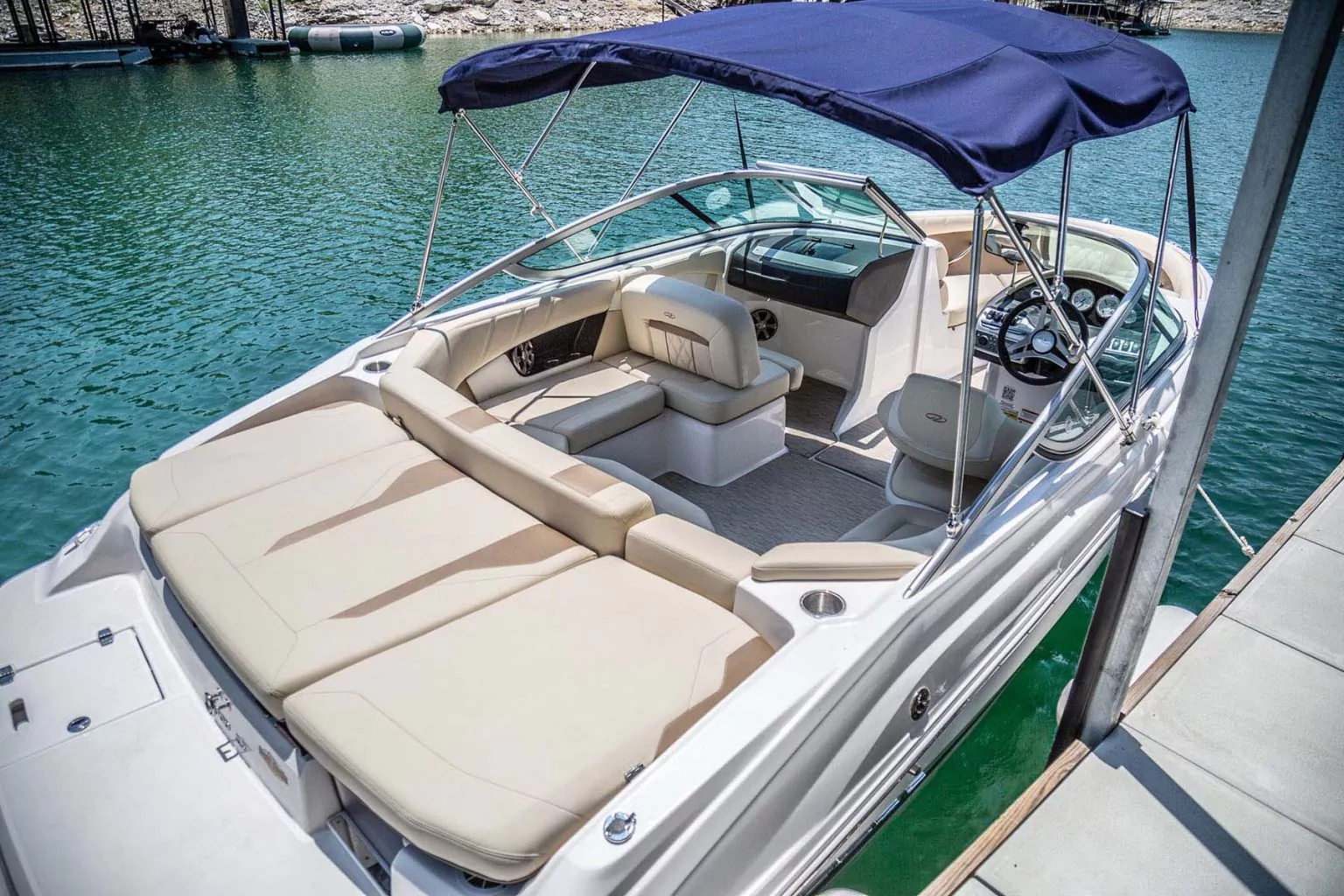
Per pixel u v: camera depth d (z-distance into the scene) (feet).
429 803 4.56
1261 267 4.98
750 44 7.39
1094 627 6.56
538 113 57.41
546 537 7.04
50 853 5.31
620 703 5.32
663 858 4.59
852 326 11.48
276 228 34.09
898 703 6.16
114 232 33.71
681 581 6.59
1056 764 6.75
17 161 44.42
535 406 9.94
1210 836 6.18
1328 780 6.64
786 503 9.91
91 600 7.31
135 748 6.04
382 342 9.52
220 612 5.94
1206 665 7.74
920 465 9.27
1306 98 4.50
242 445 8.05
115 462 17.52
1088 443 8.52
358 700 5.23
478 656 5.64
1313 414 19.07
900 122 5.74
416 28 95.96
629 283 10.96
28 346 23.11
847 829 6.06
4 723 6.14
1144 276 9.28
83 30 94.94
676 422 10.20
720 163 13.39
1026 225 12.44
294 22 106.42
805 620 5.86
